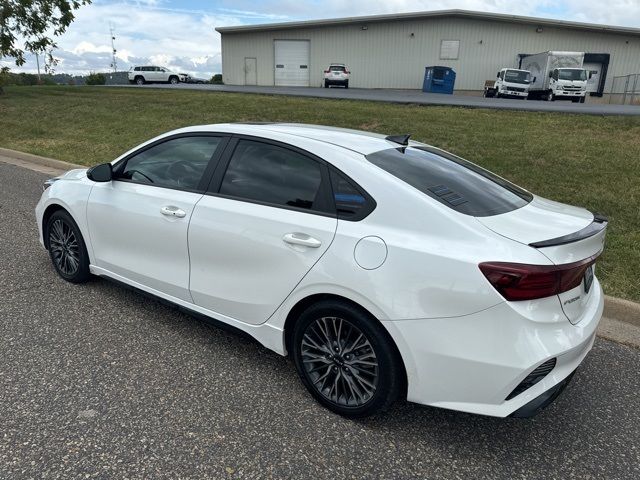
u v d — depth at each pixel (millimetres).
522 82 27766
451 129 12320
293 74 35125
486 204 2779
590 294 2846
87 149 11516
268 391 3066
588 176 8281
